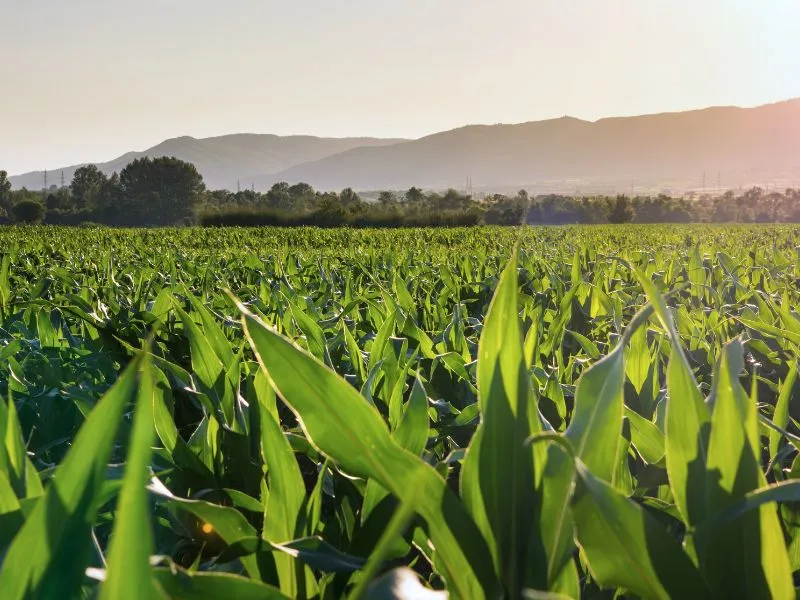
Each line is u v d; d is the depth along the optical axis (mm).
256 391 2338
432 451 2400
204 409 2518
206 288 6793
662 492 2084
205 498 1938
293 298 5160
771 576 1217
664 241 21062
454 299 6180
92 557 1156
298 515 1593
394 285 5676
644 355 2844
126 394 837
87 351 4027
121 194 170000
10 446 1382
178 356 4320
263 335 1255
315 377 1244
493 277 7023
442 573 1234
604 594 1674
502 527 1232
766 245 18781
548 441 1261
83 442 819
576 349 4605
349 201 182125
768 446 2656
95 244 19906
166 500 1379
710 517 1257
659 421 2416
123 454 2609
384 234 31781
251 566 1480
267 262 10867
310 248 20422
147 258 11320
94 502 826
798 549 1683
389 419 2502
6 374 3797
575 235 24609
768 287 7086
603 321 5168
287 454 1574
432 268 9555
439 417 2900
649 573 1135
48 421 3033
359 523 1760
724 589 1232
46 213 152500
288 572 1475
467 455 1271
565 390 2955
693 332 4234
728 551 1241
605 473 1281
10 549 793
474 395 3203
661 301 1388
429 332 4699
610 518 1102
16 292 6363
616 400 1305
